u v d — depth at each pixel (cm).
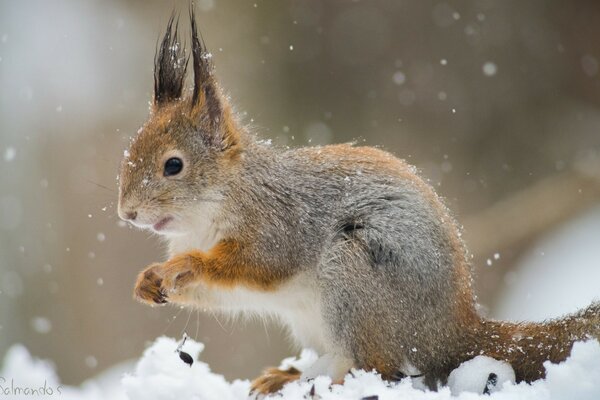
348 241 766
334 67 1647
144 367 719
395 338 741
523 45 1658
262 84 1630
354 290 751
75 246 1590
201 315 1516
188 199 798
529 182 1623
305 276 798
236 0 1667
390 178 791
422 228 754
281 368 811
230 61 1631
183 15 1678
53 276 1580
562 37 1664
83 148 1633
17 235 1598
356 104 1636
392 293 744
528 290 1495
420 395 641
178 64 841
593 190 1577
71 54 1691
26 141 1644
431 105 1638
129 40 1706
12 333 1561
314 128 1622
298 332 827
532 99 1653
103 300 1565
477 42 1652
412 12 1655
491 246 1566
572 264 1502
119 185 805
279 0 1662
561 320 747
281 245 795
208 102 815
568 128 1641
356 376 691
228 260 789
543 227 1577
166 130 801
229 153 813
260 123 1605
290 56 1645
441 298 743
